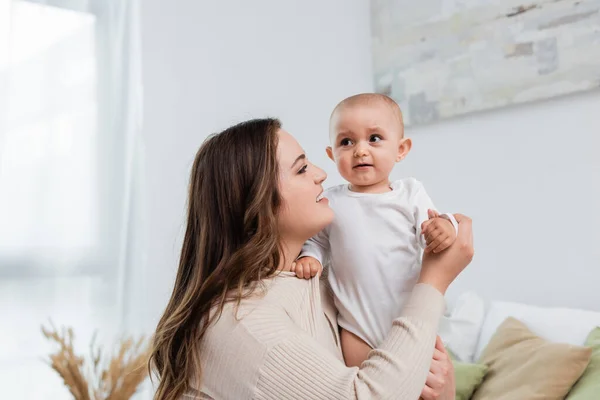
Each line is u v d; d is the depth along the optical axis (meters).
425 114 2.63
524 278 2.29
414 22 2.67
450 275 0.99
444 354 1.02
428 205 1.09
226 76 2.78
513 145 2.34
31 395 2.23
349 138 1.14
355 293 1.09
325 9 2.98
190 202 1.11
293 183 1.03
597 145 2.11
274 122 1.09
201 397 0.93
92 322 2.38
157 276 2.57
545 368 1.75
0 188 2.25
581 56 2.14
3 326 2.22
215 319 0.93
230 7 2.81
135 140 2.52
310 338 0.91
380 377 0.84
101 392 1.92
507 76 2.34
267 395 0.85
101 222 2.44
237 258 0.97
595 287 2.09
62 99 2.39
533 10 2.27
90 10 2.47
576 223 2.15
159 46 2.61
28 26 2.34
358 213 1.11
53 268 2.32
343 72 2.95
